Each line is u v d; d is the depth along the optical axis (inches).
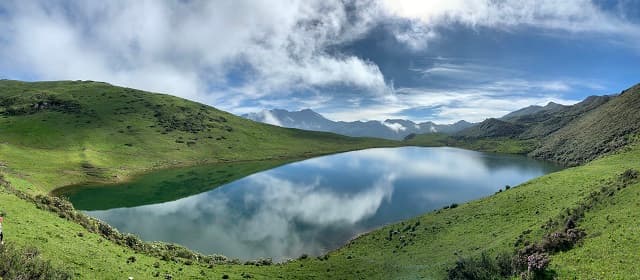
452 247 2084.2
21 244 1087.6
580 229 1389.0
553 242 1316.4
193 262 1808.6
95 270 1136.8
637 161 2903.5
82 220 1736.0
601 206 1637.6
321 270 1988.2
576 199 2081.7
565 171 3120.1
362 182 5841.5
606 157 3624.5
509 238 1836.9
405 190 5137.8
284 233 3139.8
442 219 2763.3
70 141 7436.0
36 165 5177.2
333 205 4232.3
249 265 2101.4
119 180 5565.9
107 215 3641.7
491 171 7027.6
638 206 1405.0
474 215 2610.7
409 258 2065.7
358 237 2935.5
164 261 1614.2
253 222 3486.7
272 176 6476.4
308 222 3491.6
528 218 2140.7
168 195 4729.3
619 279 924.0
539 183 2908.5
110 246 1499.8
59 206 1807.3
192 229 3240.7
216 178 6176.2
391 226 3006.9
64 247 1218.6
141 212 3806.6
